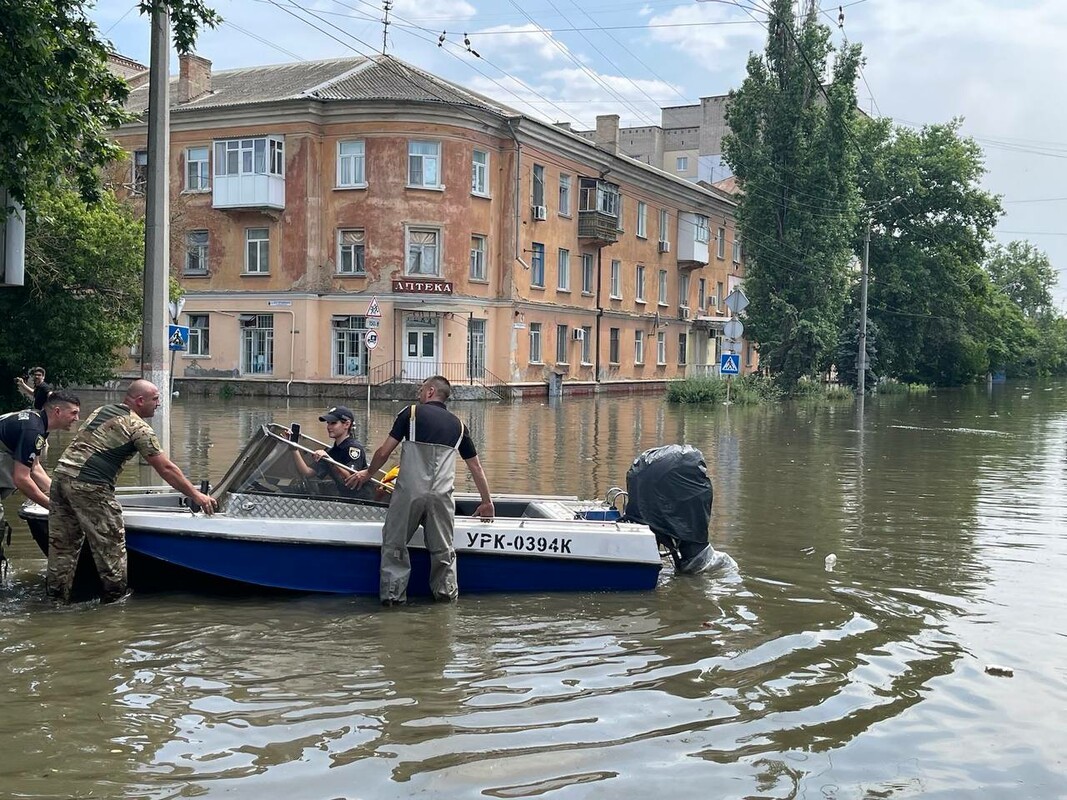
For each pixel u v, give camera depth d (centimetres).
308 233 3547
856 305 5450
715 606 713
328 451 807
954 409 3666
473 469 762
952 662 594
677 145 7400
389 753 445
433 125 3506
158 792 403
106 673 545
